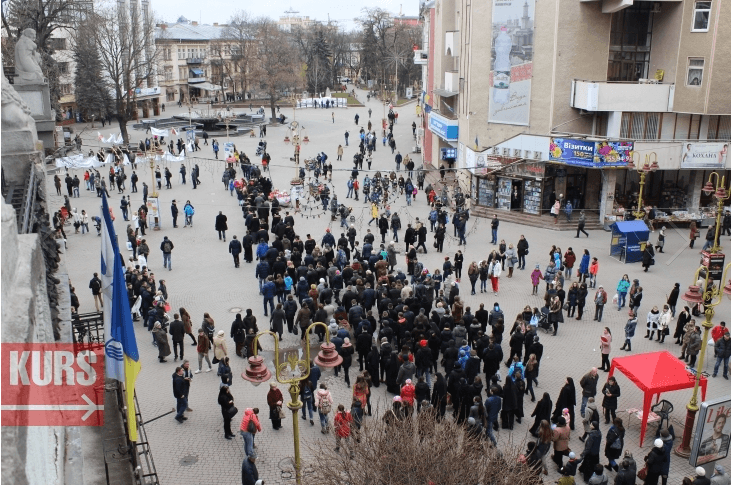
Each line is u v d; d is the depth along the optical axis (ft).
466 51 137.39
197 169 151.94
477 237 116.67
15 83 58.18
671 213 122.42
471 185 136.15
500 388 53.98
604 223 120.57
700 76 115.24
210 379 65.36
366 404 56.70
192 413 59.36
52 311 36.47
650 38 124.67
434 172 165.07
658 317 74.13
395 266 99.71
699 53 114.62
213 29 363.76
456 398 56.08
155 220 118.11
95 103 241.35
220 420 58.39
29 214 32.27
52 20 157.38
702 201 129.29
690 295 59.31
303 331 71.26
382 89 350.43
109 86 229.66
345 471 39.70
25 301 16.58
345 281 83.87
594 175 126.62
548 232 119.96
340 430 48.37
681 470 51.85
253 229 105.09
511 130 129.70
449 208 137.28
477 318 71.05
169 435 55.98
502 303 85.87
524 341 65.10
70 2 156.66
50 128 59.82
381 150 207.31
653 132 122.31
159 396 62.18
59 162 141.28
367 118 280.72
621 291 83.20
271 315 73.97
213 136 230.68
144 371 66.85
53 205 133.18
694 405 53.26
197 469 51.42
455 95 151.12
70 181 140.67
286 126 254.68
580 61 121.70
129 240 99.30
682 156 117.91
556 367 68.28
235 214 129.29
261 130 225.35
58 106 199.41
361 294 75.87
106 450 39.24
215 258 102.89
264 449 54.08
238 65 336.29
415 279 86.07
